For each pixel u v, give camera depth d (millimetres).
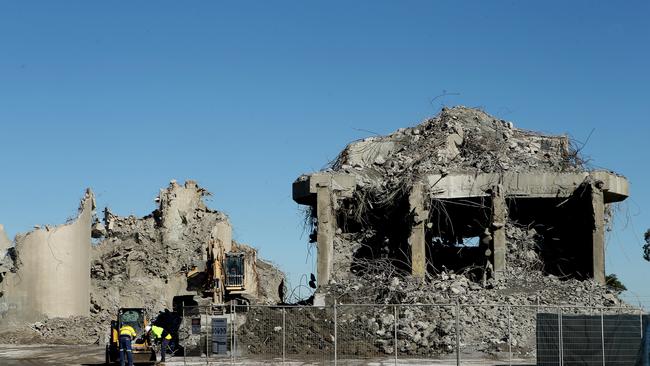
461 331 35906
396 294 39500
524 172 44312
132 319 34094
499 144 48031
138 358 33188
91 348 48062
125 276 66062
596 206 43594
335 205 44969
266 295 65500
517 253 45125
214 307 35938
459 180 44219
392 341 35656
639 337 27391
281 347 35938
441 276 42312
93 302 64188
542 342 27719
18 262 59344
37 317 58656
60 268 59906
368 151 48875
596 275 43344
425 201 43625
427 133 48969
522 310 37844
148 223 68750
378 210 46125
